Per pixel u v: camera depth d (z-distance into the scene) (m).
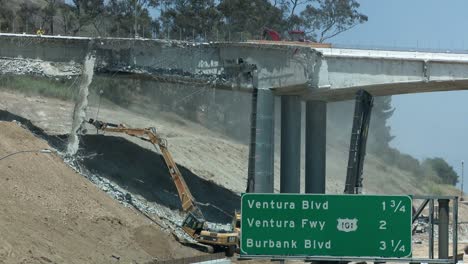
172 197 53.19
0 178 35.69
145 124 72.75
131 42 51.66
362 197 26.84
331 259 26.69
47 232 33.28
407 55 54.78
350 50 55.09
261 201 27.05
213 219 54.47
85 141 53.59
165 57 52.75
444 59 54.19
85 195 40.59
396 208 26.78
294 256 26.81
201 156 69.75
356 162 53.81
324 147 62.25
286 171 57.78
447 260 26.98
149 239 40.09
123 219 41.03
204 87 54.75
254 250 26.94
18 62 51.00
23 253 29.25
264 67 53.62
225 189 63.34
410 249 26.59
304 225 26.89
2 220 31.14
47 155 42.28
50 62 51.44
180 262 37.47
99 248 35.44
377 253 26.69
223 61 53.75
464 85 55.75
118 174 50.38
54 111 62.06
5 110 56.19
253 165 53.47
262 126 53.50
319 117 61.81
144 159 56.78
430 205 27.58
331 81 54.44
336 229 26.81
